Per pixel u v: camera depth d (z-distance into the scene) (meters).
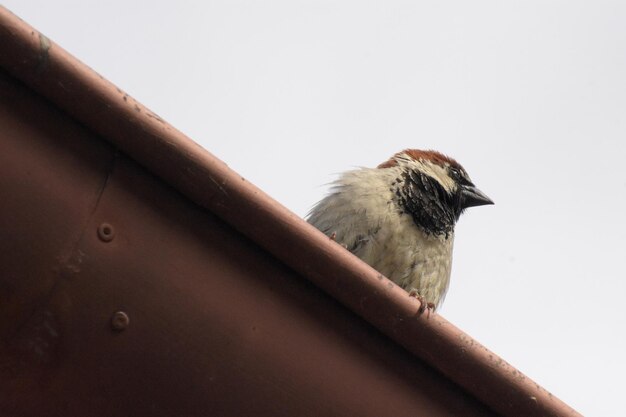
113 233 5.26
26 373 5.17
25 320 5.11
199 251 5.48
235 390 5.50
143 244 5.33
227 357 5.48
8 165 5.10
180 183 5.42
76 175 5.24
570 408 6.14
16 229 5.07
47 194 5.14
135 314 5.29
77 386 5.27
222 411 5.51
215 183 5.42
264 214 5.51
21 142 5.15
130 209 5.34
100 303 5.23
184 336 5.39
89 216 5.22
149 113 5.32
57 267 5.13
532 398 6.05
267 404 5.57
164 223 5.42
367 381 5.81
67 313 5.18
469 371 5.98
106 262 5.24
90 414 5.33
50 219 5.13
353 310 5.82
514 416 6.14
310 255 5.62
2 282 5.06
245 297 5.55
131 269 5.29
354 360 5.80
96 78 5.21
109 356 5.28
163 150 5.32
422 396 5.98
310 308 5.73
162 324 5.34
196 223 5.51
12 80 5.20
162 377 5.38
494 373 6.00
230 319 5.49
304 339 5.67
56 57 5.12
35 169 5.14
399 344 5.94
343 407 5.73
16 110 5.18
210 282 5.47
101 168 5.31
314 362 5.68
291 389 5.61
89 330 5.22
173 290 5.38
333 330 5.78
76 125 5.30
